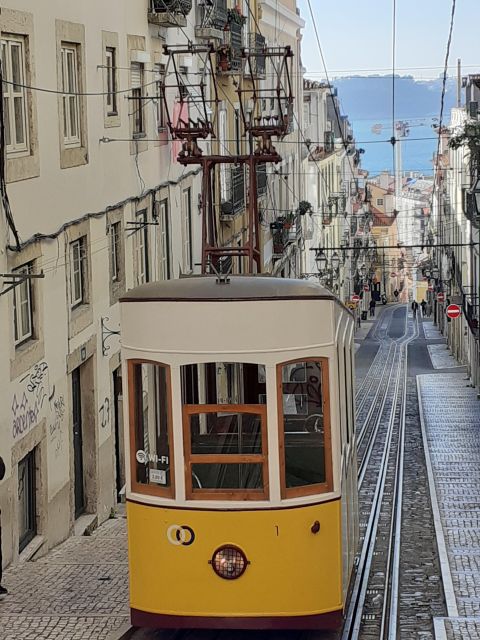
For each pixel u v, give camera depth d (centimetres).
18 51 1385
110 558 1335
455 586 1281
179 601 923
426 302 10112
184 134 1816
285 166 4641
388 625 1090
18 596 1120
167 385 926
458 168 5894
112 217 1802
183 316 924
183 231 2447
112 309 1794
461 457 2470
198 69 2667
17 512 1308
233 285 939
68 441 1538
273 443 912
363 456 2514
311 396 933
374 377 4875
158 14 2108
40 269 1412
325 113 7288
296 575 916
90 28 1702
